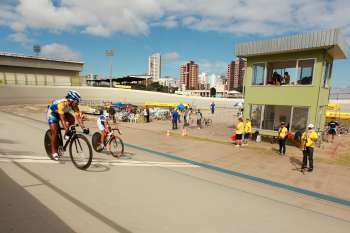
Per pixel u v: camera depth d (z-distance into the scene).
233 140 12.95
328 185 6.59
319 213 4.65
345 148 12.74
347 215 4.69
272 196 5.41
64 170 5.46
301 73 13.05
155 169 6.61
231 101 54.91
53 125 5.54
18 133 10.76
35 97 39.22
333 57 13.97
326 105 14.32
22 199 3.80
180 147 10.82
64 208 3.64
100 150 7.98
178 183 5.54
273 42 12.99
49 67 46.56
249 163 8.58
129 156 8.07
